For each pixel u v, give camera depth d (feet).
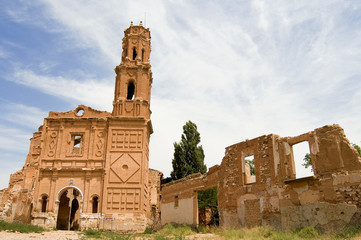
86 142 108.78
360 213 55.16
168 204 117.19
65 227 121.80
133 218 98.48
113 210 99.40
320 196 61.41
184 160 161.17
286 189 68.18
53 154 107.65
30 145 122.83
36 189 102.68
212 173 93.86
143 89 118.11
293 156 70.28
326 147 62.95
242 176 80.33
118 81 121.39
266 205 71.87
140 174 104.06
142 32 131.13
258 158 76.95
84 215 98.37
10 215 105.50
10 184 125.80
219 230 78.64
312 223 61.67
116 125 109.81
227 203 83.56
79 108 114.11
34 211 100.01
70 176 104.32
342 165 59.82
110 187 101.81
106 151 106.22
